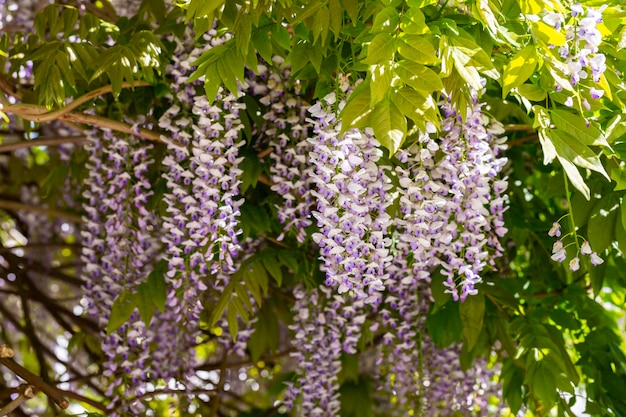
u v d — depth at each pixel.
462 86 2.12
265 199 3.03
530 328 2.90
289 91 2.91
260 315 3.64
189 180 2.63
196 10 2.27
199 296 2.95
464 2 2.20
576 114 2.37
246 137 3.05
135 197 2.89
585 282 3.54
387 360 3.30
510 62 2.10
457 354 3.16
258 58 2.89
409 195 2.34
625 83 2.38
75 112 2.74
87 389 4.94
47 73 2.65
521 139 3.12
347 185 2.19
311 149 2.81
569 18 2.17
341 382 3.73
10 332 5.06
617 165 2.48
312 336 3.00
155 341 3.27
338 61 2.27
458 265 2.39
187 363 3.25
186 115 2.79
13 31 3.53
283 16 2.29
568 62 2.09
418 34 2.02
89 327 4.13
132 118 3.00
